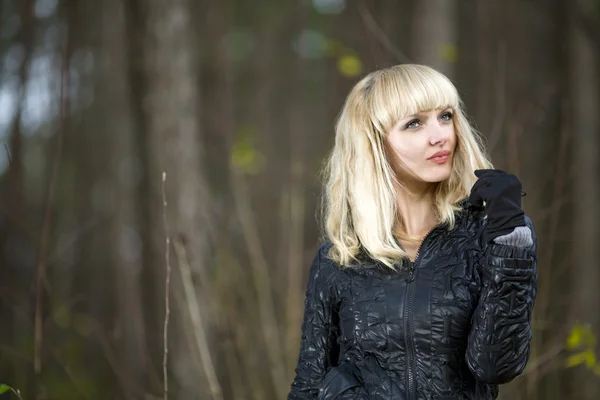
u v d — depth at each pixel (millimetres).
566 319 5594
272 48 15273
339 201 2631
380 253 2404
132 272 7039
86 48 12531
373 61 5250
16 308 5578
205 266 5301
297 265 5680
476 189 2162
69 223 11484
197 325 3945
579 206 7352
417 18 6312
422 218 2559
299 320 5461
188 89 5629
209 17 10648
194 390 4922
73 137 12844
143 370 5441
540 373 4488
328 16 13875
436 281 2326
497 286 2104
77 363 6117
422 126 2434
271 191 10359
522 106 6695
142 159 5766
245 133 9773
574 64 8102
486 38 6973
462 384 2299
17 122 6180
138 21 5789
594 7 8352
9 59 10016
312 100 14203
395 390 2312
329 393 2387
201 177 5586
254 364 5160
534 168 6688
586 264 7020
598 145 7609
